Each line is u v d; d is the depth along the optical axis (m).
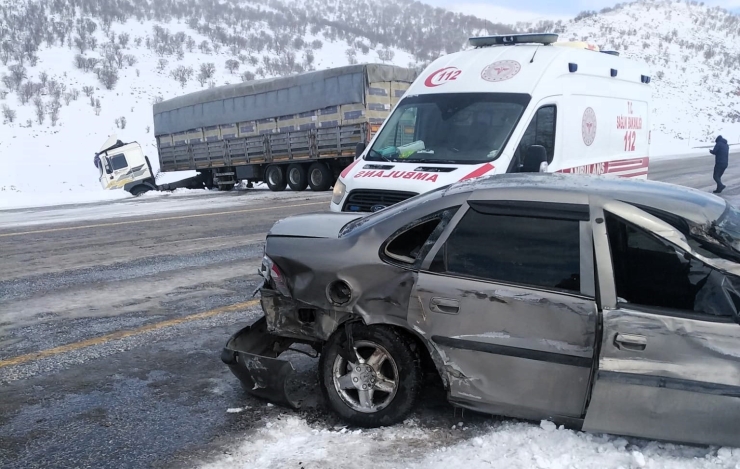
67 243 10.75
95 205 18.62
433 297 3.53
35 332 5.75
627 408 3.14
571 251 3.34
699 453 3.18
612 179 3.96
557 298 3.29
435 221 3.69
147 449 3.60
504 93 7.22
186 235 11.34
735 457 3.03
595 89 8.41
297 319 4.00
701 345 3.01
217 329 5.76
